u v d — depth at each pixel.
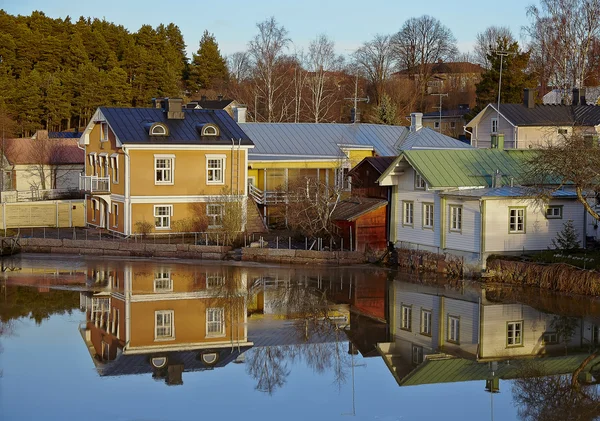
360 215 48.12
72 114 104.75
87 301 37.88
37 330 32.66
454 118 104.56
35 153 77.31
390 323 34.31
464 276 42.69
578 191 39.34
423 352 30.14
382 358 29.48
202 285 41.81
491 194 41.59
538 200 41.62
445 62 123.81
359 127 67.25
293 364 28.73
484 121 75.44
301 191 52.03
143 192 53.25
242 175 55.34
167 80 112.56
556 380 26.94
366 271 45.72
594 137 41.72
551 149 40.12
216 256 49.69
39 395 25.02
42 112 100.81
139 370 27.77
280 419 23.31
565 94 77.69
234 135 55.34
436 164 44.66
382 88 105.00
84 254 51.47
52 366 28.05
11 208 59.28
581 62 77.38
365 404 24.69
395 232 47.84
